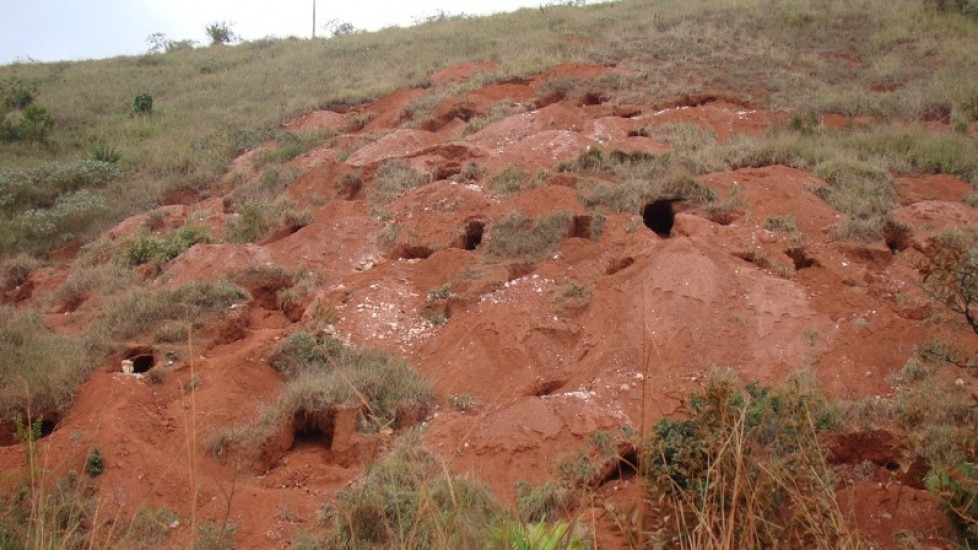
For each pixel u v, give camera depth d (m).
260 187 13.12
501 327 8.30
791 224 9.58
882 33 17.52
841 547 3.84
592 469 6.15
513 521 4.31
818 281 8.66
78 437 6.83
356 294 9.41
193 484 4.33
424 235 10.44
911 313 8.11
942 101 13.62
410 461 5.54
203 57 25.45
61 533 4.83
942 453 5.88
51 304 10.55
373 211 11.27
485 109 15.07
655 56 16.83
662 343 7.80
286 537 5.88
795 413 5.23
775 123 13.25
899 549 5.29
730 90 14.66
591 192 10.45
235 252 10.49
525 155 12.19
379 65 20.17
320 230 10.77
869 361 7.50
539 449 6.61
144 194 14.17
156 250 11.19
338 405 7.26
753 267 8.80
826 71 15.80
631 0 24.19
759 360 7.62
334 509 5.89
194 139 16.59
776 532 4.01
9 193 14.29
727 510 4.08
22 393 7.64
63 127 18.72
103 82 22.61
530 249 9.63
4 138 17.58
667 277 8.38
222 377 7.82
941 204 9.88
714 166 11.28
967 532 5.22
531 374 7.93
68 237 13.02
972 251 8.08
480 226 10.45
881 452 6.32
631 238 9.48
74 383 7.94
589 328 8.31
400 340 8.76
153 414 7.39
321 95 18.48
